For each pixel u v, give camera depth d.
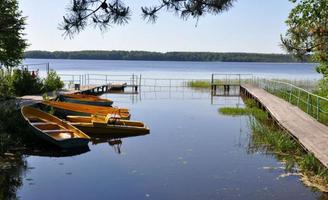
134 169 10.02
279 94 24.27
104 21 5.14
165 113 20.69
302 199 7.81
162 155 11.48
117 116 15.96
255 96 22.69
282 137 12.60
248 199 7.89
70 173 9.62
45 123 13.16
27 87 22.33
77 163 10.52
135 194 8.21
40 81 24.56
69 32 5.14
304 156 10.43
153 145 12.81
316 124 13.00
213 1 5.17
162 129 15.81
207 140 13.67
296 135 11.38
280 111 16.09
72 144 11.75
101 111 17.84
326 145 10.02
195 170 9.95
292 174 9.44
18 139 12.09
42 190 8.41
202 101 27.02
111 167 10.19
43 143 12.43
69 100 21.22
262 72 92.81
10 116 13.64
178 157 11.27
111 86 34.88
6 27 10.61
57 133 12.65
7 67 22.25
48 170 9.84
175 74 72.19
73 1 5.09
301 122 13.41
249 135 14.54
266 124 16.42
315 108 17.12
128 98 28.52
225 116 19.56
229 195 8.14
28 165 10.23
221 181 9.05
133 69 100.06
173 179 9.22
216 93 33.62
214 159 11.03
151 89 37.16
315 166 9.43
